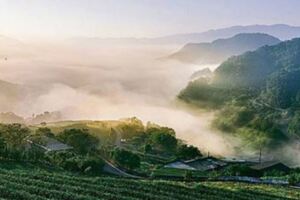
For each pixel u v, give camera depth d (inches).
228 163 6486.2
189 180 4185.5
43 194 2420.0
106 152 5472.4
